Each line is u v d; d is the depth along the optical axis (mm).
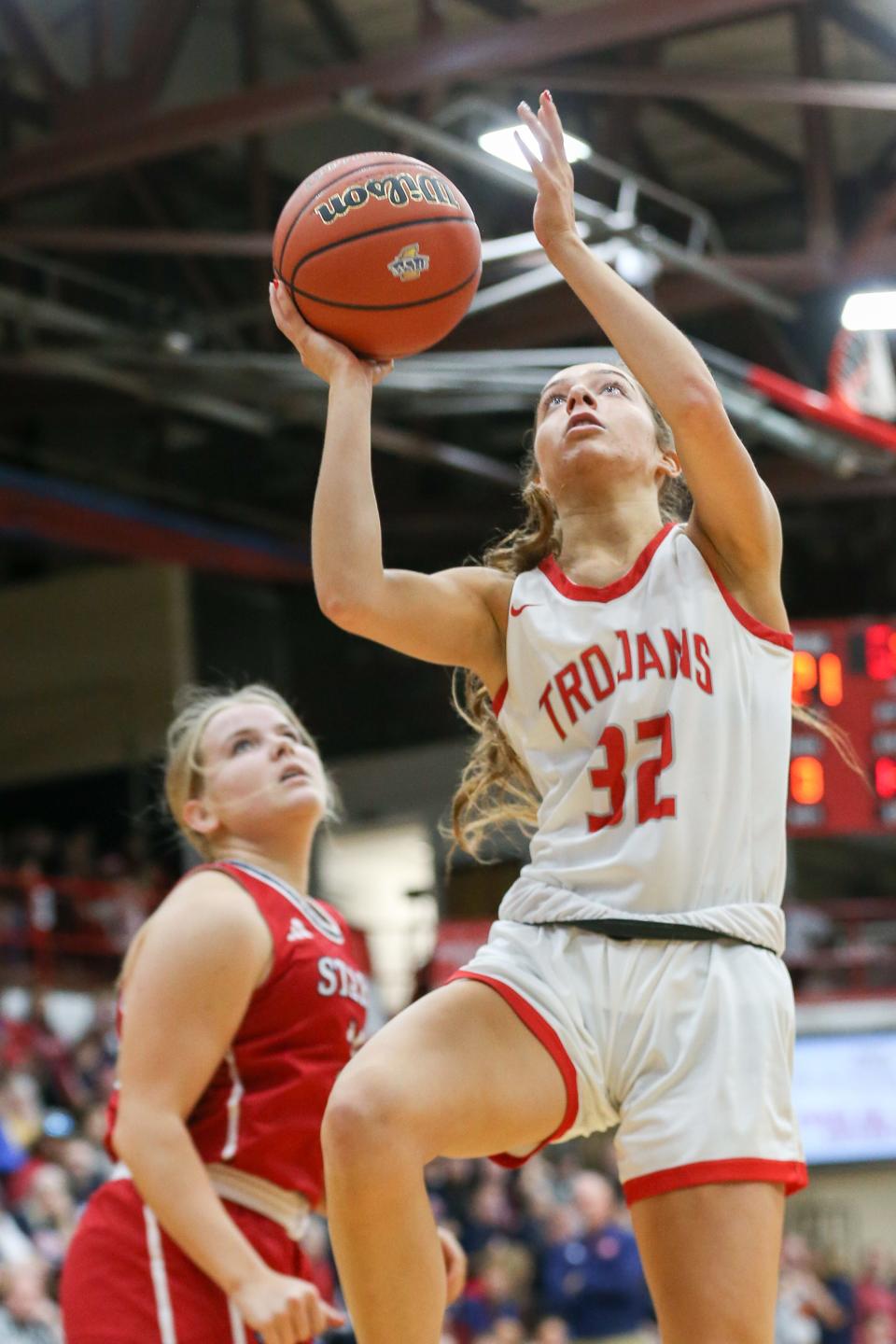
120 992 8695
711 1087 5906
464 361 33625
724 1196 5828
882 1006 41688
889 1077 41156
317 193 7035
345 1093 5715
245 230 43250
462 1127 5805
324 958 8484
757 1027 6039
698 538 6594
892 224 37188
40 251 41969
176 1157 7797
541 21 27984
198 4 31828
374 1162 5609
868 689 32406
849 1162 40781
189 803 9109
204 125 30844
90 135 32125
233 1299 7613
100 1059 34219
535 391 34219
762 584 6586
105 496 49562
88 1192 26156
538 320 36500
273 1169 8180
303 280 6961
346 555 6422
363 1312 5695
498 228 37406
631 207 29062
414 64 28578
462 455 45031
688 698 6270
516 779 7191
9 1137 26125
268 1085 8250
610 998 6078
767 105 37719
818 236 34562
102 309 43125
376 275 6914
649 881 6152
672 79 29250
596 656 6359
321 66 39594
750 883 6301
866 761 32156
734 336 39750
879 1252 39375
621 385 6914
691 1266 5789
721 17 27312
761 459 43562
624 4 27203
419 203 7023
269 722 9172
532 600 6586
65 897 42812
